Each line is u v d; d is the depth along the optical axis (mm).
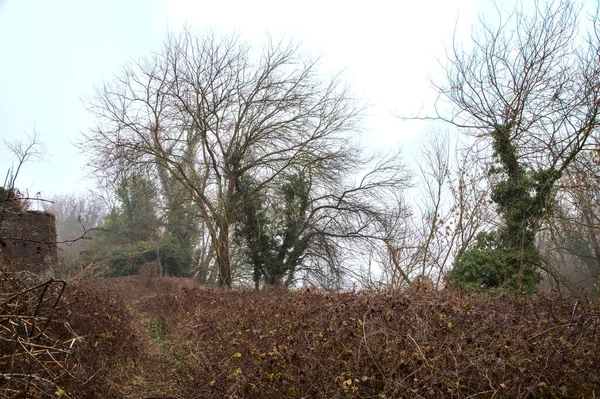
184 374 6871
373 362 4938
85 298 8734
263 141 25859
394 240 21719
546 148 14070
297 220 25406
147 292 25547
